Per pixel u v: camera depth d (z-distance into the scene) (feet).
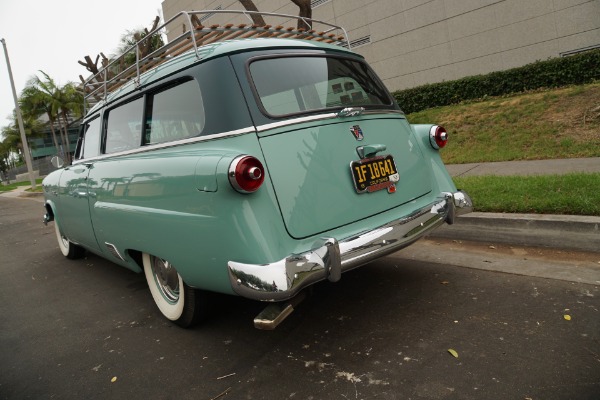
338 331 9.28
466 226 14.14
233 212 7.25
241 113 7.95
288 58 9.18
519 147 25.55
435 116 37.24
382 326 9.23
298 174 7.91
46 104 112.78
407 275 11.89
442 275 11.59
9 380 9.21
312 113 8.60
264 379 7.93
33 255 21.47
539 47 41.52
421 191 10.18
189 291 9.71
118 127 11.76
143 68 11.97
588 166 18.94
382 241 8.39
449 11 47.57
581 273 10.52
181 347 9.65
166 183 8.60
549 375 6.94
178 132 9.17
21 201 59.88
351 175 8.68
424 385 7.09
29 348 10.68
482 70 46.03
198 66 8.84
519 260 11.92
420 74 51.55
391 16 53.06
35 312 13.20
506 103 33.22
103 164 11.93
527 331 8.31
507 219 13.20
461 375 7.22
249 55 8.63
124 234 10.57
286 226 7.52
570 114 26.99
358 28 56.95
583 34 38.55
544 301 9.39
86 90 15.67
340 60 10.29
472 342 8.17
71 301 13.80
